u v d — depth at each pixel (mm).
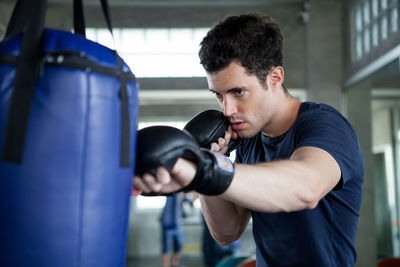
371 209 5902
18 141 703
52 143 712
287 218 1206
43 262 713
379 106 6227
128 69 850
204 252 5684
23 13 858
